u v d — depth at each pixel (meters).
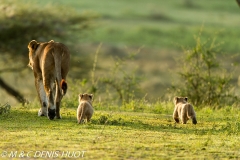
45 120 49.28
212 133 45.41
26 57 108.69
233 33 193.75
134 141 40.81
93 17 115.25
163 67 164.88
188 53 69.75
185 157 36.91
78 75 108.00
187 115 49.62
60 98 50.16
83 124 46.97
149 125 48.34
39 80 52.00
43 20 108.31
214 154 37.91
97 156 36.44
